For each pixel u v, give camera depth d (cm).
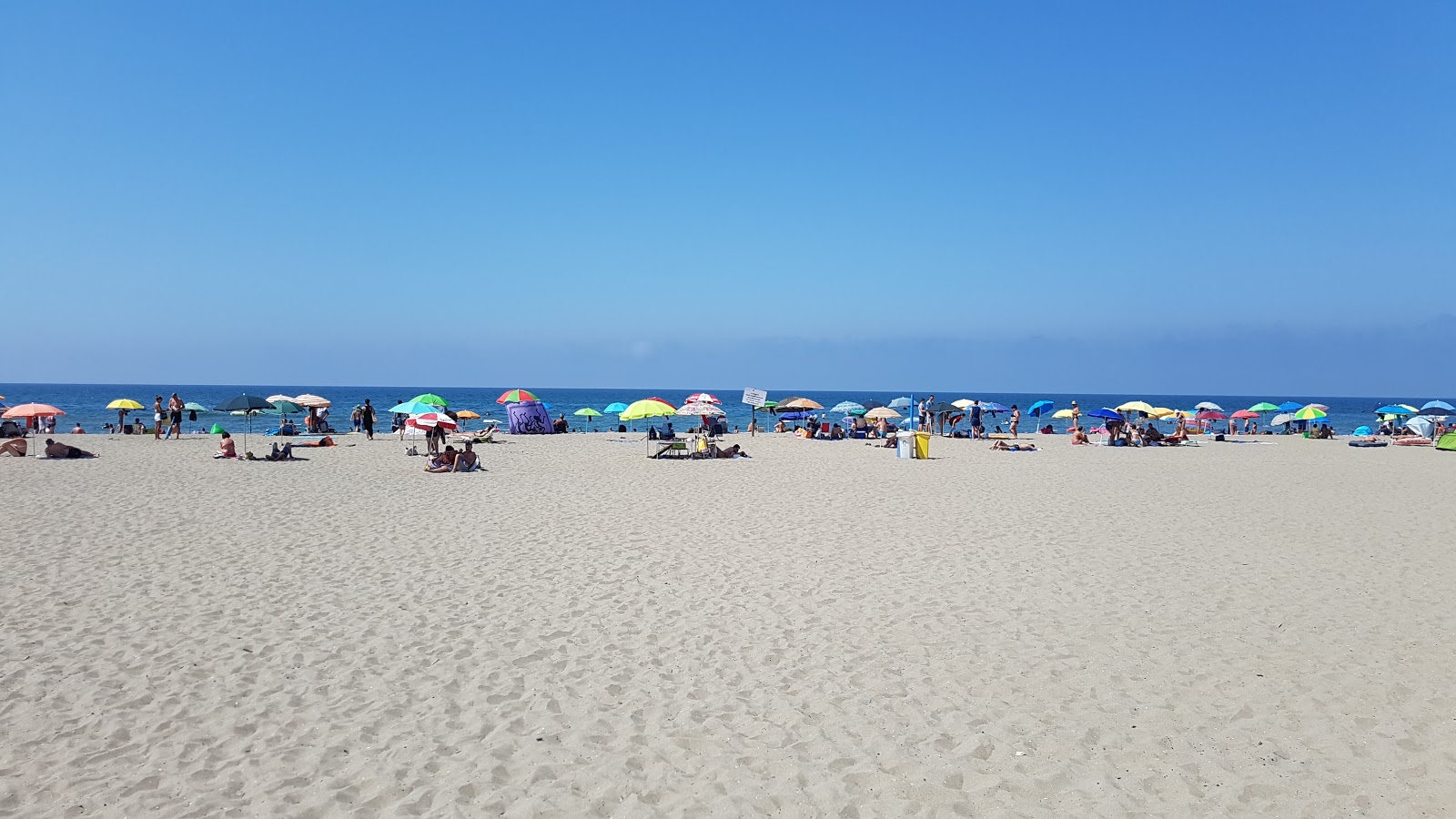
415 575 953
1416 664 676
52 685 603
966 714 574
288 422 3256
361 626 756
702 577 957
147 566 971
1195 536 1240
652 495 1672
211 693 595
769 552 1098
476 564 1013
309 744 518
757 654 693
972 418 3941
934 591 902
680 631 755
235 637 718
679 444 2564
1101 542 1184
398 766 492
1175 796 466
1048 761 507
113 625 743
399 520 1336
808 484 1891
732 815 443
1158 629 768
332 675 635
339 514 1380
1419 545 1180
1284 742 535
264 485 1752
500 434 3934
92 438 3216
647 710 579
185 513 1354
